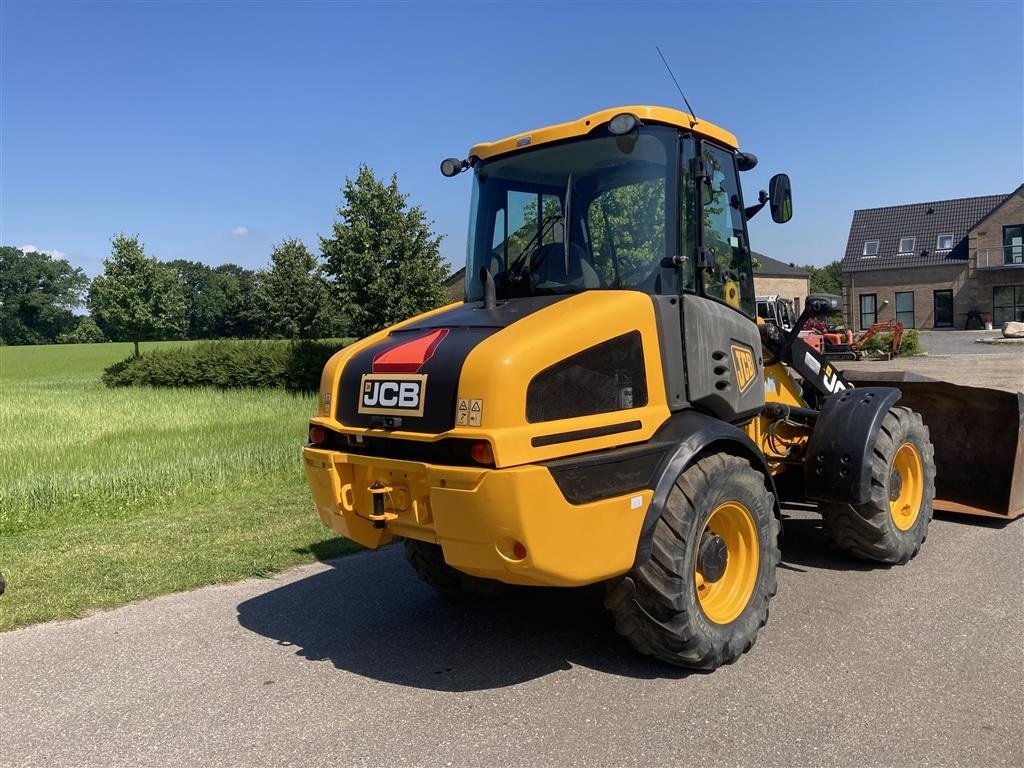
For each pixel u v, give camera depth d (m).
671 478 3.86
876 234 46.94
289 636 4.75
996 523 6.67
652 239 4.23
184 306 30.22
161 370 24.62
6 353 58.81
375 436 3.87
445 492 3.47
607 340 3.85
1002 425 6.51
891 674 3.95
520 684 4.02
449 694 3.93
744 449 4.37
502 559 3.45
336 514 4.16
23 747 3.55
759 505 4.30
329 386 4.27
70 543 6.78
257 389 22.31
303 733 3.59
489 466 3.38
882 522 5.36
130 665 4.38
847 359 27.00
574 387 3.69
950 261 43.72
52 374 36.81
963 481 6.79
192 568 6.04
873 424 5.23
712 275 4.57
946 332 42.12
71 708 3.90
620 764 3.25
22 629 4.95
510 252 4.61
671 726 3.54
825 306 5.80
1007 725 3.46
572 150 4.46
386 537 4.17
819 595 5.08
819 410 5.64
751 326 4.89
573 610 5.07
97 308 28.97
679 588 3.84
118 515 7.81
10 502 8.05
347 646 4.58
